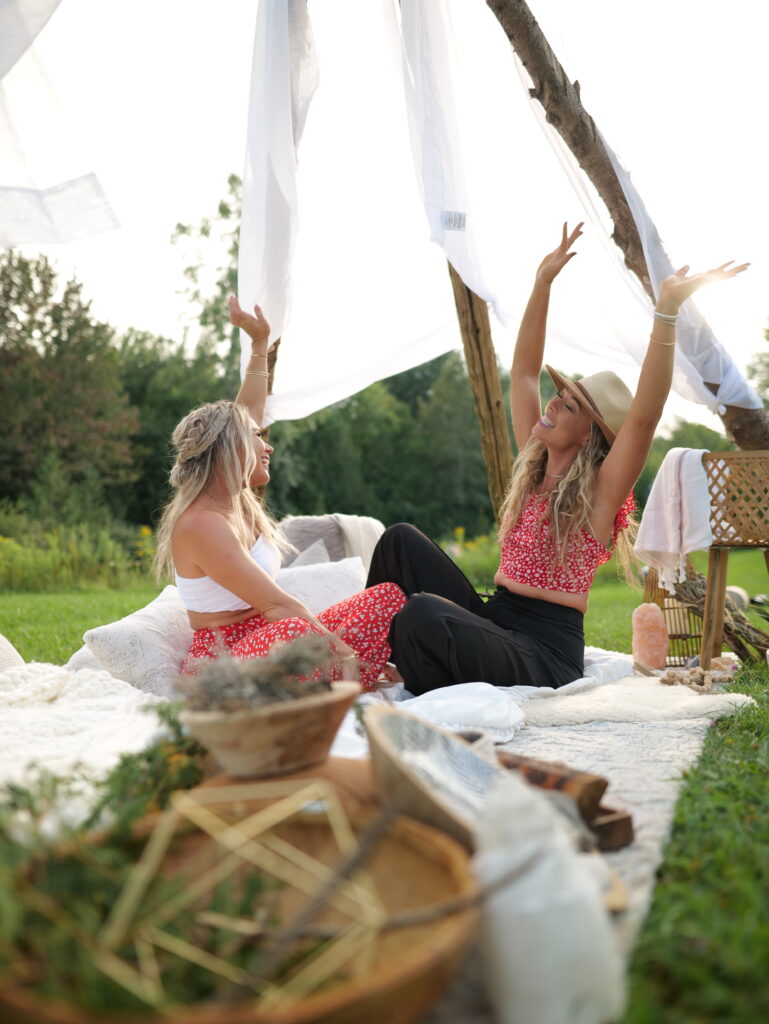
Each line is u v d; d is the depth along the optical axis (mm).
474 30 3918
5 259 15797
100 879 1112
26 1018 882
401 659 3133
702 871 1624
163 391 17641
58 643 6180
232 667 1617
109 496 16516
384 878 1280
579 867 1114
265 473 3389
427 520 19406
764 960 1241
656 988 1228
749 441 3973
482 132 4070
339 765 1691
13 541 12375
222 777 1641
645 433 3191
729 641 4215
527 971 1036
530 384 3809
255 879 1180
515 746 2611
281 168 3758
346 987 934
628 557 3717
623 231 3773
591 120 3686
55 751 2227
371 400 19406
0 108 3654
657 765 2346
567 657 3332
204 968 1076
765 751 2424
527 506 3482
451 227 3848
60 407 15852
